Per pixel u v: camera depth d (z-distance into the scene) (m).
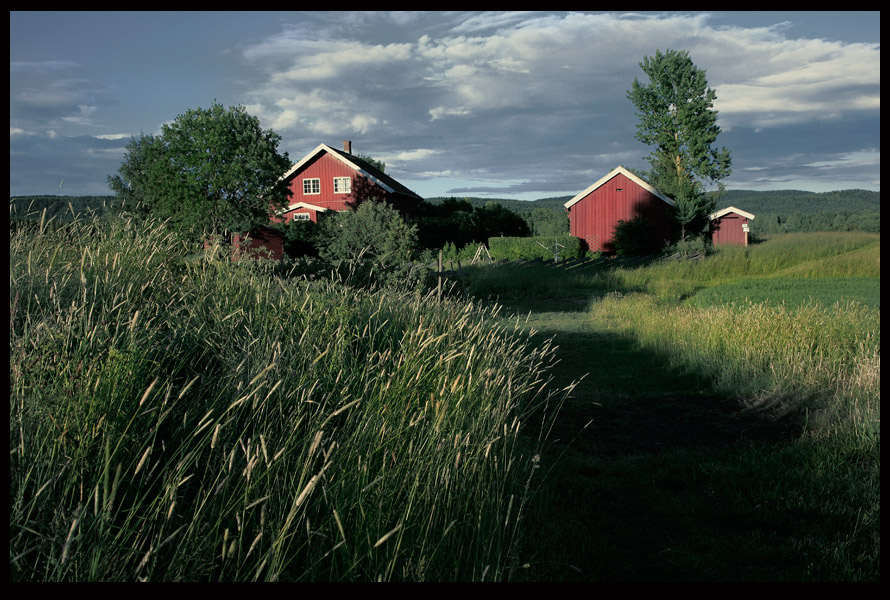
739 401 7.37
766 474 4.87
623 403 7.39
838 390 6.97
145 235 6.08
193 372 4.00
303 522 2.84
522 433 5.72
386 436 3.41
